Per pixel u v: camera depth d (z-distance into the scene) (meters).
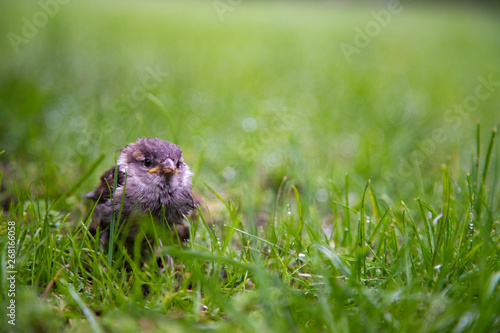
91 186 4.53
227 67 9.73
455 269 3.00
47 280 2.95
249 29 14.55
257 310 2.73
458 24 18.70
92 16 14.76
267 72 9.52
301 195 4.93
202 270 3.18
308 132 6.36
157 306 2.75
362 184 4.99
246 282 3.03
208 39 12.60
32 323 2.47
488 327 2.47
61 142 5.40
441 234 2.99
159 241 3.35
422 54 12.39
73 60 8.95
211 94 7.77
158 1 20.61
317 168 5.29
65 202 4.05
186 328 2.46
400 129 6.62
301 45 12.37
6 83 6.88
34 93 6.51
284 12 19.19
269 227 3.83
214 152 5.55
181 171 3.67
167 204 3.56
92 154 5.06
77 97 6.90
